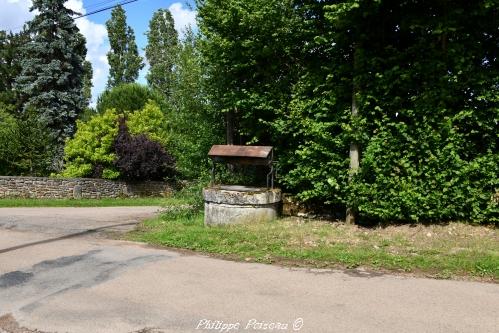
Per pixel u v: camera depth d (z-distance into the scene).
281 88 9.30
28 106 25.44
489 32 7.63
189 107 11.90
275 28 8.98
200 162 11.29
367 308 4.66
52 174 22.56
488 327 4.17
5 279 5.98
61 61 27.73
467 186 7.50
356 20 8.00
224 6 9.26
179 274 5.98
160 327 4.30
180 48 14.23
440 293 5.07
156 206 18.09
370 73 8.07
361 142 8.12
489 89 7.41
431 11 7.94
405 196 7.65
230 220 8.76
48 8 27.22
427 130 7.53
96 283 5.71
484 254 6.27
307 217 9.41
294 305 4.79
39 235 9.17
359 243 7.14
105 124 22.33
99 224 10.79
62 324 4.44
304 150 8.59
